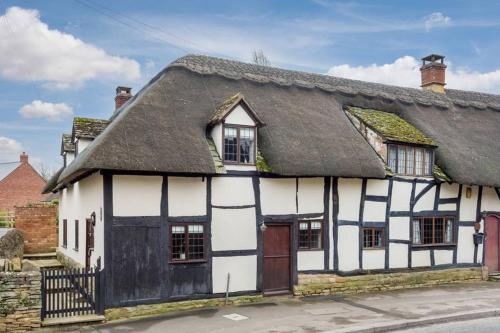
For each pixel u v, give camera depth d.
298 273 12.23
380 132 13.59
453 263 14.65
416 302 11.64
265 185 11.85
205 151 10.92
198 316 10.09
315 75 16.42
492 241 15.48
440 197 14.53
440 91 19.39
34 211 19.58
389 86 17.77
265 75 15.10
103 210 10.09
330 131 13.25
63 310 9.55
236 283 11.34
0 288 8.91
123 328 9.18
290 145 12.07
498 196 15.62
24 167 43.66
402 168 13.95
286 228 12.22
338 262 12.73
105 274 9.89
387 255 13.49
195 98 12.44
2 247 13.45
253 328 9.13
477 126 17.11
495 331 9.35
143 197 10.42
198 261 10.89
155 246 10.47
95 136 15.25
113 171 10.05
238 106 11.58
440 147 14.70
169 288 10.55
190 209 10.89
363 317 10.05
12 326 8.94
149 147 10.32
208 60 14.56
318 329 9.05
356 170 12.37
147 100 11.56
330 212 12.70
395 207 13.72
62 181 13.20
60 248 18.59
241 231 11.47
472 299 12.05
